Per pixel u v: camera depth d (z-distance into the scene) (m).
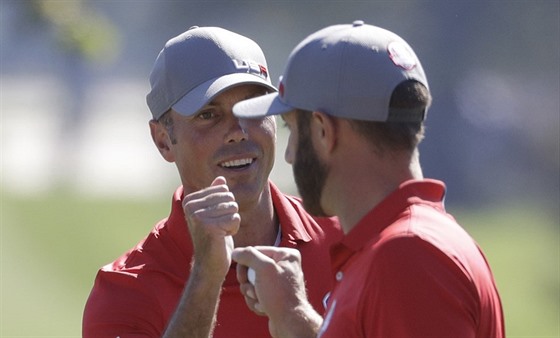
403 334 12.09
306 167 13.35
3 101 157.25
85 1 54.97
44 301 52.00
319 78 13.08
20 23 50.16
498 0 112.69
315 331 13.98
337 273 13.25
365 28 13.30
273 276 14.12
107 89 161.50
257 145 17.03
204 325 15.52
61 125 138.25
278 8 127.31
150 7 148.12
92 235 64.44
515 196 107.00
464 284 12.32
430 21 113.00
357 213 13.11
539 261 68.12
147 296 16.52
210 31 17.39
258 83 16.98
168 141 17.53
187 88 16.94
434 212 12.88
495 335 12.79
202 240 15.37
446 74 110.81
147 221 71.94
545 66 115.56
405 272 12.19
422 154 106.25
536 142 111.62
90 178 104.56
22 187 90.38
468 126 107.44
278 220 17.55
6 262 57.16
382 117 12.90
